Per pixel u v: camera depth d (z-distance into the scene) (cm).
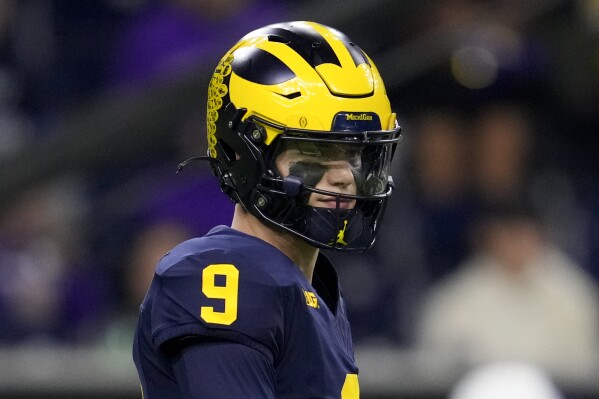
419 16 1905
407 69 1875
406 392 1638
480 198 2180
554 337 1998
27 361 1641
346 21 1465
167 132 1534
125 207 2205
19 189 1480
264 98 902
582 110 2206
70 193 2233
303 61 906
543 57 2136
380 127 909
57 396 1609
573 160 2277
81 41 2338
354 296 2097
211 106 941
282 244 930
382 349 1981
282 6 2234
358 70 912
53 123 2298
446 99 2197
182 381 856
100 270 2186
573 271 2114
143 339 900
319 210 899
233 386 841
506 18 2088
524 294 2012
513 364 1695
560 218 2234
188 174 2150
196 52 2169
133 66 2228
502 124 2192
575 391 1642
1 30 2323
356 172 903
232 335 851
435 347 2012
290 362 886
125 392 1614
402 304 2100
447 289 2066
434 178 2198
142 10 2300
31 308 2119
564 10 2073
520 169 2202
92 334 2127
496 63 2089
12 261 2120
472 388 1244
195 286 870
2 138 2247
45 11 2348
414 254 2144
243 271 880
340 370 914
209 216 2145
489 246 2041
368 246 930
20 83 2320
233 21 2181
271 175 908
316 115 891
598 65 2120
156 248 2120
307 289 912
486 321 1998
